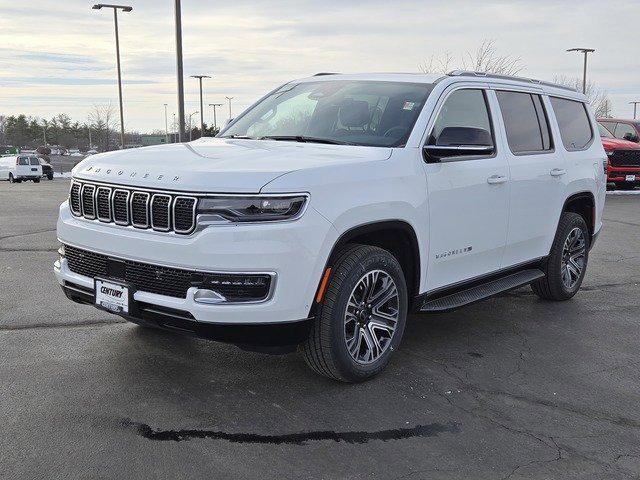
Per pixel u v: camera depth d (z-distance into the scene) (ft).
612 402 13.51
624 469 10.77
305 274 12.05
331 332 12.87
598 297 22.49
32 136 409.08
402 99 15.88
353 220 12.79
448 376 14.56
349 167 12.98
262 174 11.89
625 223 42.27
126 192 12.73
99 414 12.00
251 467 10.37
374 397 13.21
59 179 144.66
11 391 12.89
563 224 20.63
